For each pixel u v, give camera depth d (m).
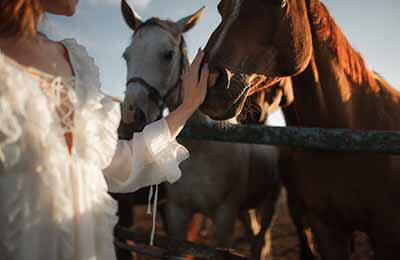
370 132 1.41
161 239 2.12
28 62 0.82
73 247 0.79
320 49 1.95
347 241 2.28
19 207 0.73
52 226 0.77
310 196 2.17
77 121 0.83
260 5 1.79
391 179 1.87
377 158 1.87
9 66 0.74
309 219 2.30
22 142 0.73
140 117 2.98
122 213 3.20
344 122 1.99
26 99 0.74
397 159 1.88
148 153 1.02
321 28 1.94
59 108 0.81
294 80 2.10
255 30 1.79
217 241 2.85
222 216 2.80
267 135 1.64
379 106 2.06
